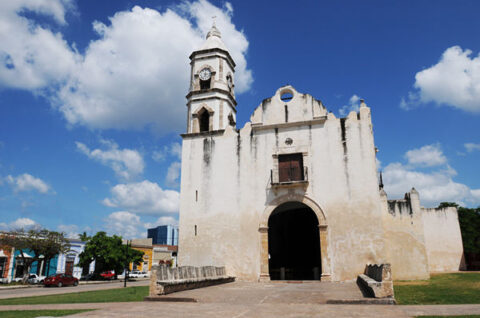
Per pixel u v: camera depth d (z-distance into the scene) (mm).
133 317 8844
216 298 12688
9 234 36812
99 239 42312
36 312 10961
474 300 12258
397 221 21406
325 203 20906
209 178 23469
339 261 19922
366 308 10047
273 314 9102
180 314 9242
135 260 45594
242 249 21641
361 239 19891
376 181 20484
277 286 17562
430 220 29344
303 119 22750
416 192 21656
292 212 30812
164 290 13391
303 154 21938
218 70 26328
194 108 25688
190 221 23000
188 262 22312
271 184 21766
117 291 19812
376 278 13289
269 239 28078
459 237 28703
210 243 22266
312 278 23734
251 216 22000
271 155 22594
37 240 36531
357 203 20438
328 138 21891
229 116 26312
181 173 24094
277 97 23562
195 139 24516
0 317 9883
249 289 15883
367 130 21391
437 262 28469
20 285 33781
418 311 10070
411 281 19500
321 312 9367
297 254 30031
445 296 13172
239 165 23078
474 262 34594
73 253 45438
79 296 17094
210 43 27297
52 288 30344
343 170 21141
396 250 20969
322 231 20547
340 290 14789
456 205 38031
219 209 22703
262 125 23109
